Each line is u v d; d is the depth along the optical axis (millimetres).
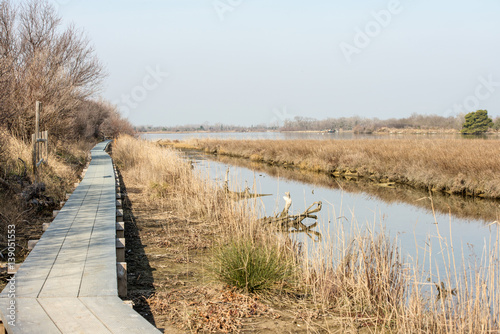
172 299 5516
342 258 6539
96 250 5988
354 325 5086
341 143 34594
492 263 5555
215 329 4703
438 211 14039
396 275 6156
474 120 75688
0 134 11539
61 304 4180
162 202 12445
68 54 23000
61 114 20953
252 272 5941
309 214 12234
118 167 22859
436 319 4906
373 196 17016
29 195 9852
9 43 17438
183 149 49750
